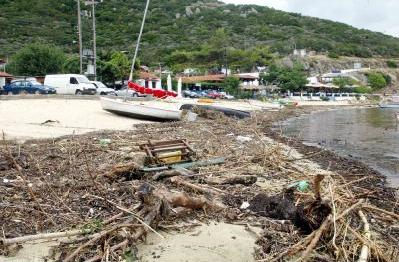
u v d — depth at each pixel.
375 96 102.50
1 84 51.88
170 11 152.62
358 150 19.00
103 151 13.57
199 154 13.44
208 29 142.00
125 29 120.69
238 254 6.25
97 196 8.49
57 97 35.19
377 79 121.38
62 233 6.39
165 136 18.44
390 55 158.62
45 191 8.79
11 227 6.86
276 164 12.41
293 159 13.62
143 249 6.29
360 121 37.94
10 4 111.31
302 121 37.78
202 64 105.06
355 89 109.06
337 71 125.56
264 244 6.55
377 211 7.98
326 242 6.44
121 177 10.01
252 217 7.75
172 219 7.42
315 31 169.00
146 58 104.75
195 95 63.72
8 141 14.88
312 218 6.96
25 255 5.98
